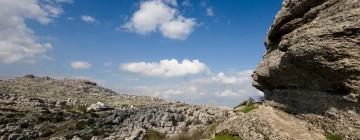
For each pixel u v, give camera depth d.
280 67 25.14
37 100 109.38
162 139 42.75
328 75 20.48
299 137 21.75
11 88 142.38
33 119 73.62
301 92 24.47
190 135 36.09
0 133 59.69
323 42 19.81
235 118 28.41
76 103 113.31
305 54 21.00
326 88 21.59
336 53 19.19
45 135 58.44
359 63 18.25
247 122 26.03
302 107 24.23
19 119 73.81
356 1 19.17
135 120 59.50
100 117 74.50
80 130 58.50
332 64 19.59
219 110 56.34
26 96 118.31
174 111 60.59
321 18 21.47
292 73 24.22
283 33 27.72
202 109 59.38
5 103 98.75
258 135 23.75
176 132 46.31
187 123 52.00
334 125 20.69
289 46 23.72
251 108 32.12
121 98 144.38
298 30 23.00
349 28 18.61
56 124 68.25
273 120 24.67
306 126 22.83
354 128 19.11
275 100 28.30
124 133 49.97
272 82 28.64
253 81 33.53
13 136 55.53
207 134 31.88
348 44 18.72
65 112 87.00
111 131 54.53
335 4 21.06
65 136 53.19
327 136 20.88
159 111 61.16
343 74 19.30
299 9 25.06
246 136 24.56
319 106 22.34
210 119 49.62
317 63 20.52
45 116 77.25
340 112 20.38
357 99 18.86
